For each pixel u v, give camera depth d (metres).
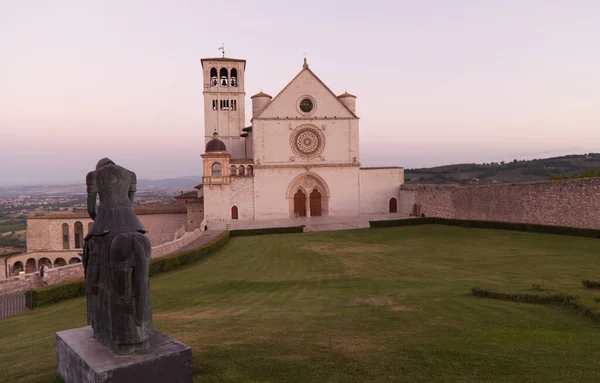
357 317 12.88
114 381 6.82
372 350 9.41
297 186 64.31
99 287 7.97
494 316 12.17
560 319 11.54
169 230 61.88
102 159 8.80
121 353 7.38
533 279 19.42
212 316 14.15
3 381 8.53
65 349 8.08
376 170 65.75
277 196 62.38
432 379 7.73
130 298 7.40
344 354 9.22
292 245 40.28
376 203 66.00
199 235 48.94
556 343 9.43
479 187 49.12
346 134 64.56
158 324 13.00
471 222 47.34
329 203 64.44
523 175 127.31
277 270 27.12
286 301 16.70
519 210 43.53
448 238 40.72
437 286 18.33
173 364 7.49
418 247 35.72
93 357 7.28
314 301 16.30
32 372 8.96
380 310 13.75
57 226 57.72
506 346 9.32
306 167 63.22
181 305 17.11
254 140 62.06
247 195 61.56
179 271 28.80
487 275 21.25
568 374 7.64
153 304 17.67
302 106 63.62
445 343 9.68
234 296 18.69
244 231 49.78
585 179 36.28
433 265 25.92
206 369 8.56
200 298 18.55
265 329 11.74
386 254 32.38
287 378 8.05
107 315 7.66
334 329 11.48
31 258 56.88
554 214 39.50
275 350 9.66
